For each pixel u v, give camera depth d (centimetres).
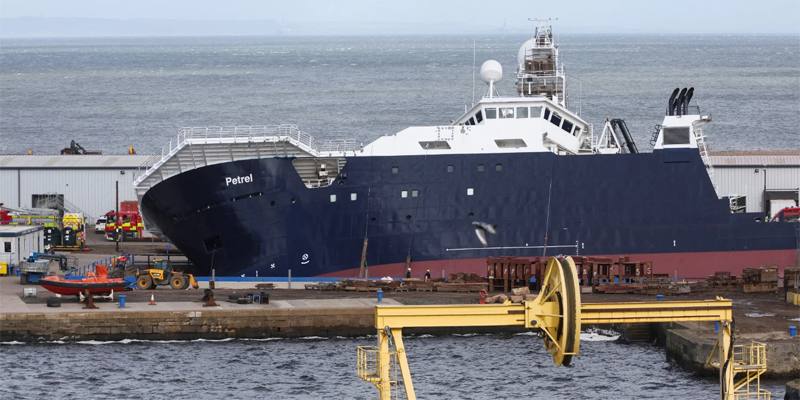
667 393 19075
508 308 13550
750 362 16775
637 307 13788
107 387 19362
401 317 13512
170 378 19812
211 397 18862
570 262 13288
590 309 13738
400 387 19238
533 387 19412
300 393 19025
